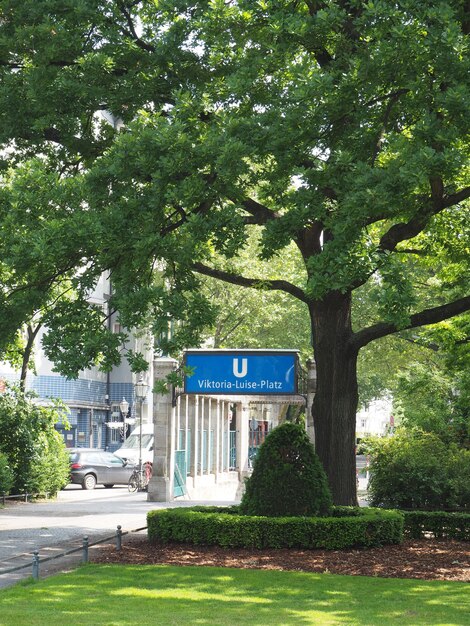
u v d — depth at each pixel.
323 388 21.34
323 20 17.75
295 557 17.69
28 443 35.78
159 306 17.55
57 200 18.34
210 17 18.77
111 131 22.19
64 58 20.30
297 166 17.70
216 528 18.78
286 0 19.22
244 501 19.62
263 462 19.58
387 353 51.03
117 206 17.84
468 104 16.08
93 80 19.77
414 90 17.06
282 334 61.53
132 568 16.17
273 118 17.58
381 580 15.38
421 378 39.75
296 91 16.72
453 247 24.27
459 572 16.56
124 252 18.02
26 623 11.45
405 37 16.61
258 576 15.50
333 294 20.88
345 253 16.56
